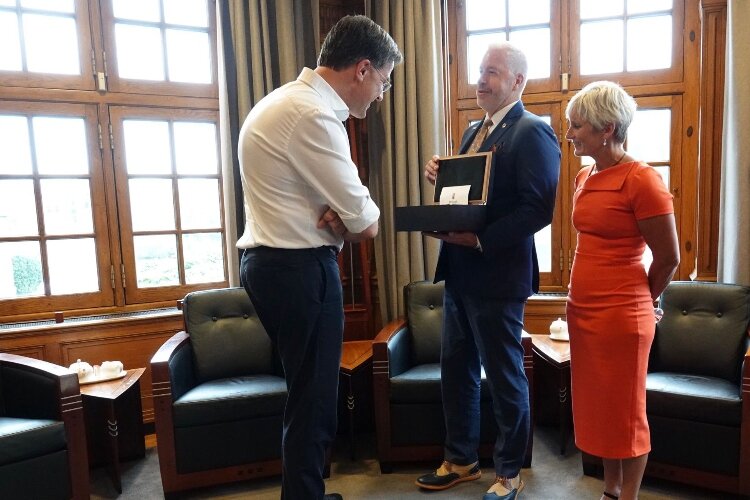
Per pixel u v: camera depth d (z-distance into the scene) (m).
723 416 1.92
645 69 2.85
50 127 2.65
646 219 1.53
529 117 1.85
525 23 2.99
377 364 2.30
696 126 2.79
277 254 1.34
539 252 3.11
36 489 1.92
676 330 2.39
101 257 2.77
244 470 2.21
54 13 2.61
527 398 1.98
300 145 1.30
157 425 2.11
